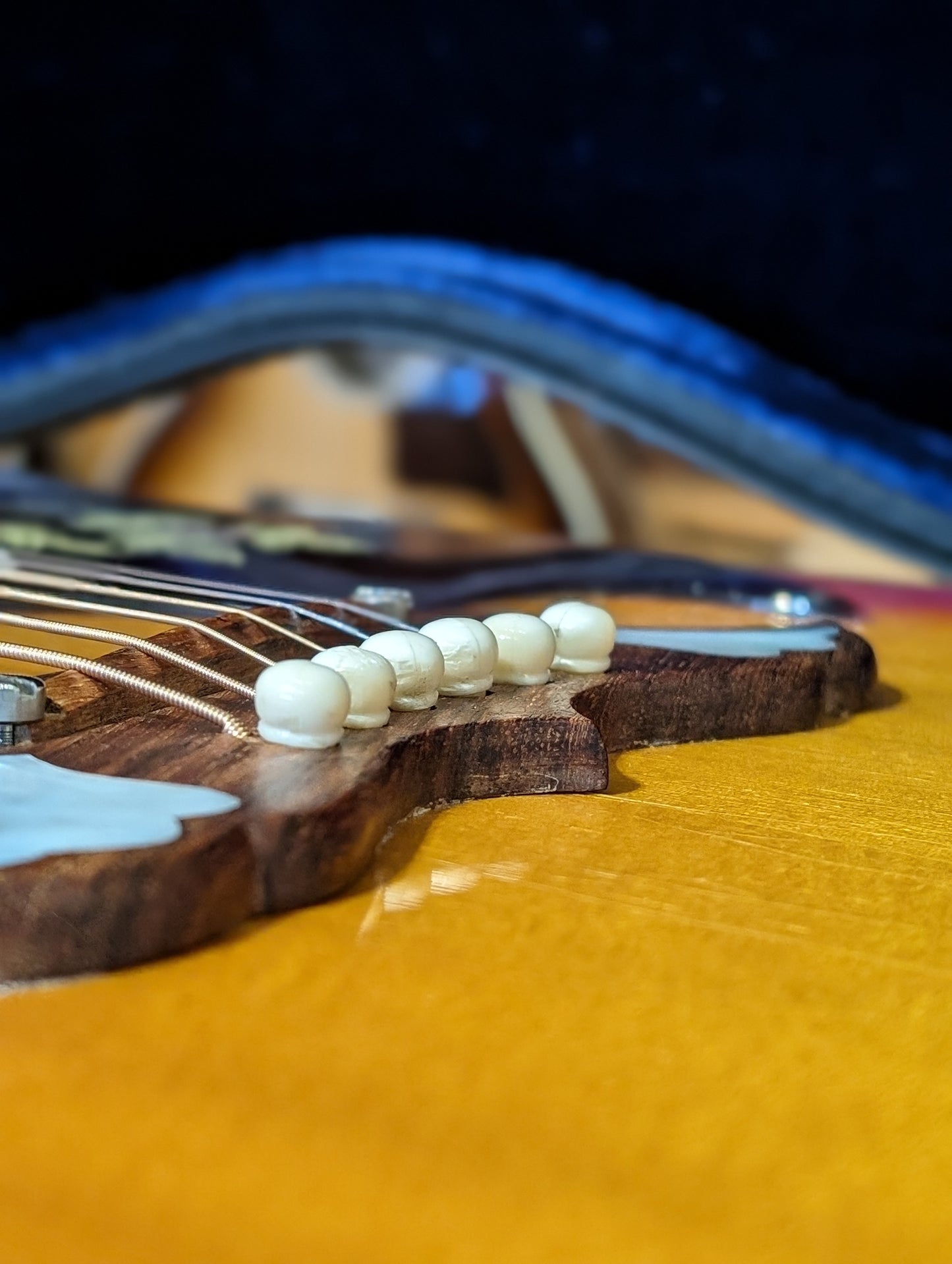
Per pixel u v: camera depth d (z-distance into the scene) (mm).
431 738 125
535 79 357
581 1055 84
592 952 98
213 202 386
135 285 393
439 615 201
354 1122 76
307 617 168
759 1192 72
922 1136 77
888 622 241
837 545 339
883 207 334
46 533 251
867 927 105
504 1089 80
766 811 131
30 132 396
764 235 346
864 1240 68
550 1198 70
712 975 96
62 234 396
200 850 95
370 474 377
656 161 351
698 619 208
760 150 343
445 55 361
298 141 377
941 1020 91
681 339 353
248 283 381
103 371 387
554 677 149
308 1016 87
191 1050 83
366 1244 65
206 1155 73
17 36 386
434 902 105
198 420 386
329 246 380
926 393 339
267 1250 65
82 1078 79
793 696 162
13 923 89
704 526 350
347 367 371
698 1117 78
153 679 132
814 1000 93
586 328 352
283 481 384
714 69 342
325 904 104
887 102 329
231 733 119
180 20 376
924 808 135
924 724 170
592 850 118
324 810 103
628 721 150
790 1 330
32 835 95
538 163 361
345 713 117
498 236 369
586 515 360
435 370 365
